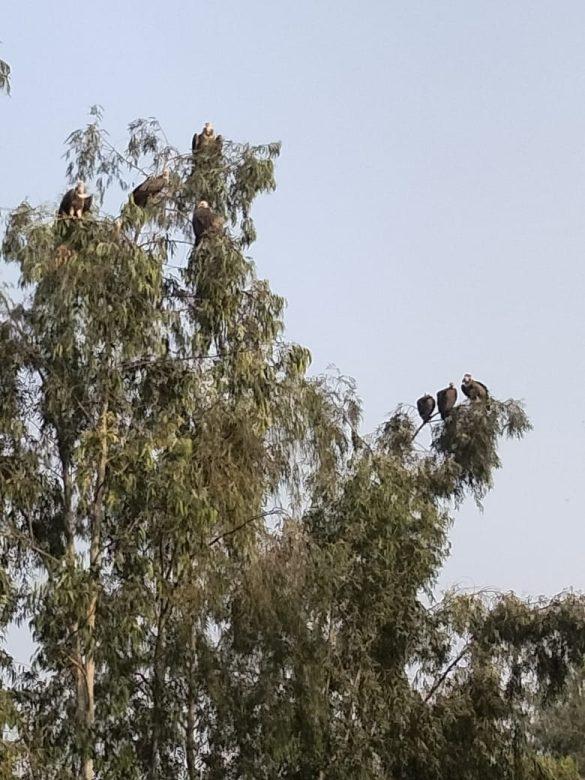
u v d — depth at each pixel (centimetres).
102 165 3428
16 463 2894
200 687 2964
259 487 2969
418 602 3488
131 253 2894
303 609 3070
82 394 2947
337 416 3512
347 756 3178
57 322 2881
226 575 2881
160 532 2825
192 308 3123
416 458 4312
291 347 3186
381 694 3344
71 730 2762
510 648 3662
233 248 3134
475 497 4397
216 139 3606
